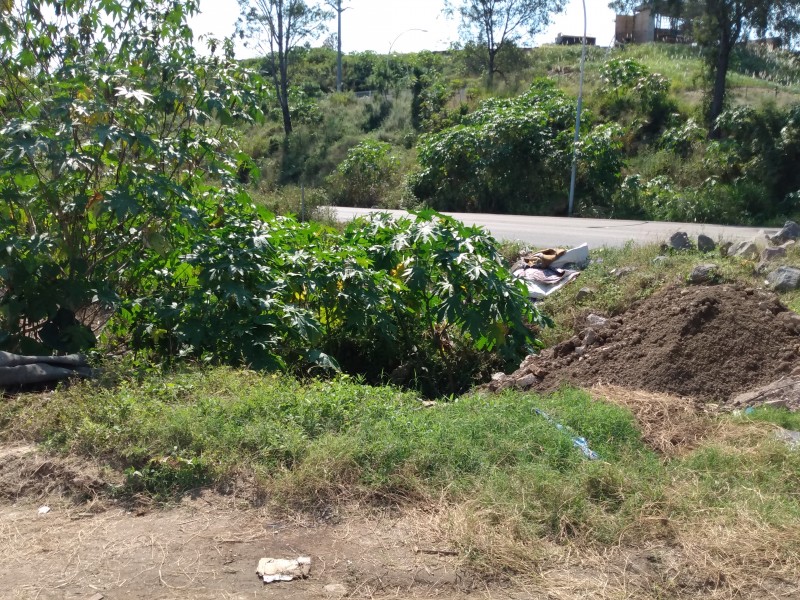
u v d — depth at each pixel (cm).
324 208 1888
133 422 476
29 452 461
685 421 511
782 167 2069
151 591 342
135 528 395
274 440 456
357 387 576
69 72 699
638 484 414
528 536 377
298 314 696
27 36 735
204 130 752
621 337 700
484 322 780
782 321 652
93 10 756
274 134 3653
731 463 441
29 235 668
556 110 2362
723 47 2362
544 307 966
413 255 835
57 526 400
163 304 697
